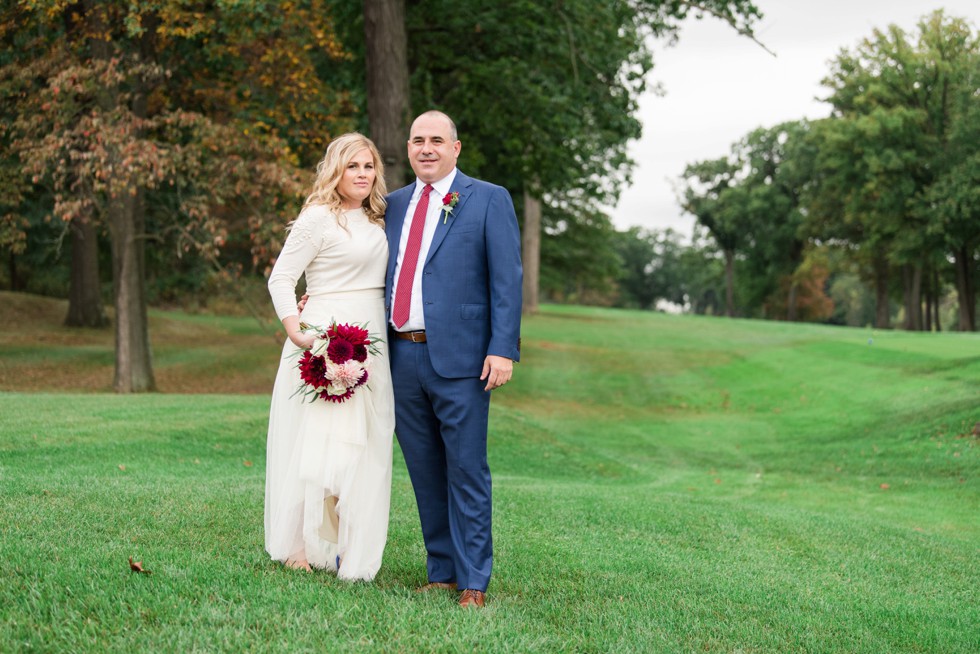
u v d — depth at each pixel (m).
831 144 45.47
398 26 15.40
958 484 11.38
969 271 43.72
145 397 13.30
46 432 9.11
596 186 20.00
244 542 4.54
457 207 3.91
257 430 10.70
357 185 4.01
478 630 3.34
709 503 8.50
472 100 17.75
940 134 43.66
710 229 67.75
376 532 3.96
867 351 24.55
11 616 3.03
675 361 27.56
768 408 19.80
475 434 3.88
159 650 2.89
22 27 15.72
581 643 3.42
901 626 4.54
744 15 14.74
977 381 17.62
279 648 2.97
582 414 19.41
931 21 43.84
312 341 3.85
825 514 8.68
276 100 16.80
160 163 14.45
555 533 5.96
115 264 17.02
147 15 15.80
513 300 3.83
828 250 55.66
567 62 16.80
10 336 24.98
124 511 5.05
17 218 16.81
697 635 3.92
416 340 3.92
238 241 23.62
